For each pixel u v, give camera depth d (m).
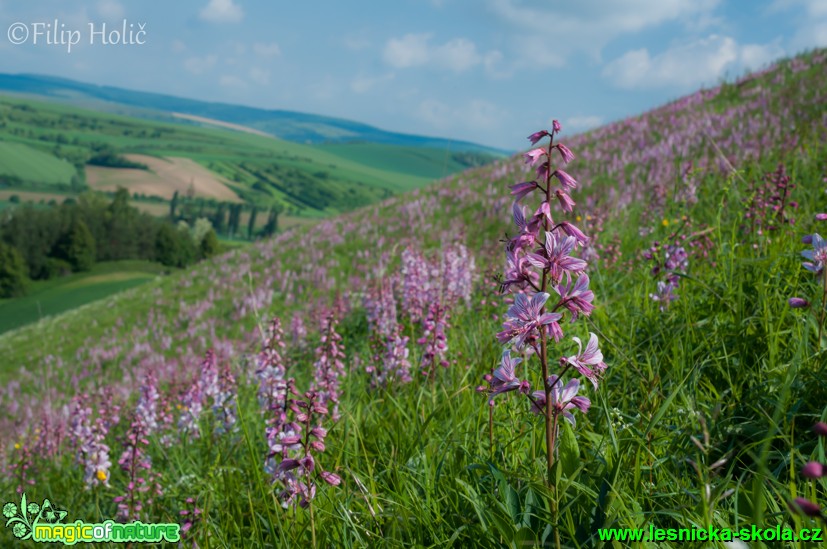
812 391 3.30
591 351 2.58
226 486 4.60
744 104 22.52
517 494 2.83
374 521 3.34
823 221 5.53
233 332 20.20
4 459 9.03
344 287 20.27
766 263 4.76
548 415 2.59
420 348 7.29
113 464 7.47
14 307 101.69
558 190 2.56
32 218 147.88
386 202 31.50
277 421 3.99
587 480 2.94
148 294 30.12
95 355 22.91
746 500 2.69
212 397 7.68
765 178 6.97
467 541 3.03
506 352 2.63
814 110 18.33
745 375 3.73
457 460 3.75
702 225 7.64
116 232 159.75
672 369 4.11
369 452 4.38
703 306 4.90
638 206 13.66
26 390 22.08
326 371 5.86
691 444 3.29
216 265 30.69
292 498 3.50
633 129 27.11
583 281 2.47
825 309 3.66
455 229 20.88
